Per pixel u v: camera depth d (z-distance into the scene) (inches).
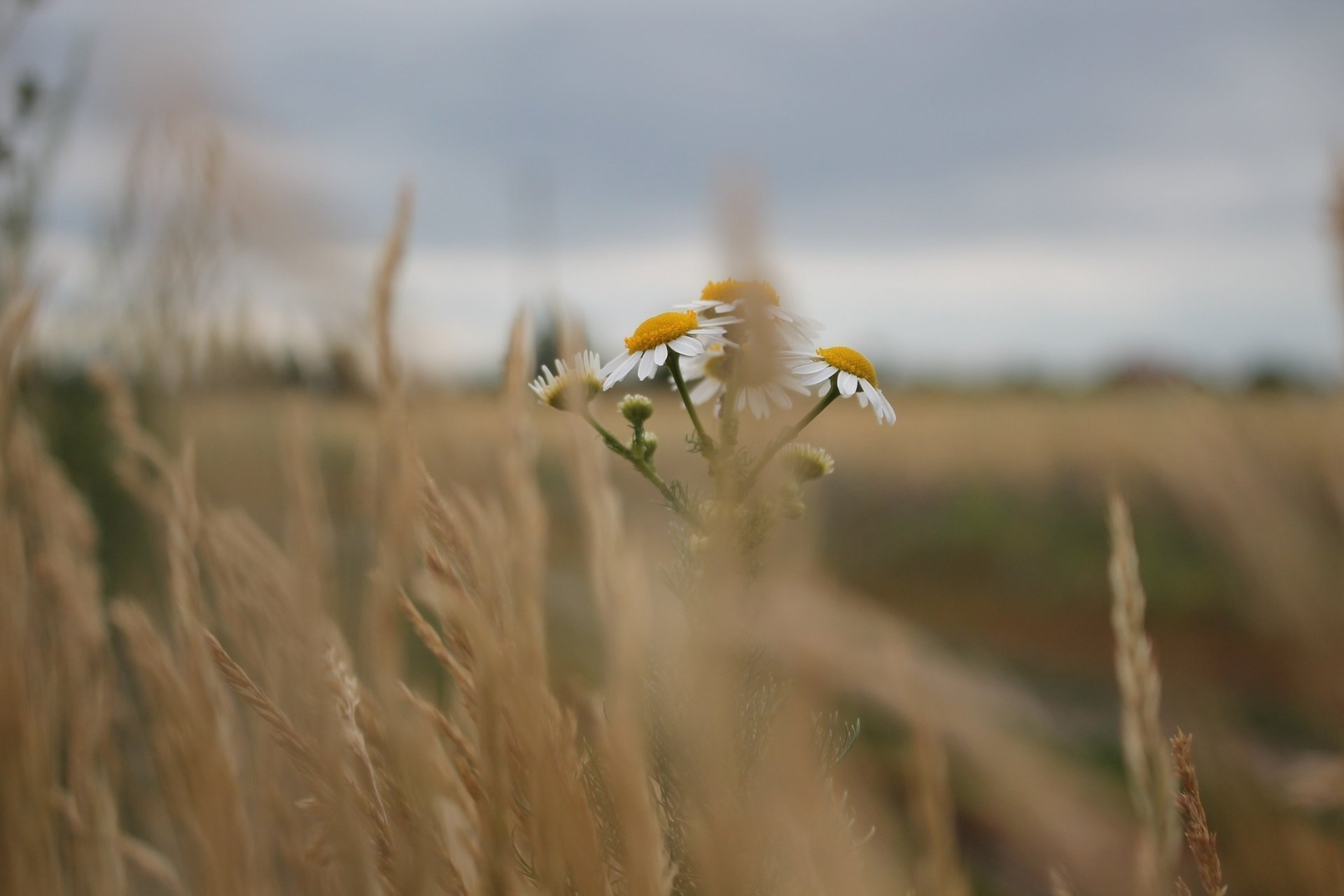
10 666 6.8
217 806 6.4
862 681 6.4
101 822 7.6
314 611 5.8
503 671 5.6
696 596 5.6
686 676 5.2
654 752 5.6
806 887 5.6
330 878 6.2
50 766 7.1
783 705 5.7
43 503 8.3
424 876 5.4
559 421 5.6
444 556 5.7
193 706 6.5
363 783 5.9
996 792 7.7
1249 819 7.9
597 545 5.4
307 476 6.1
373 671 5.4
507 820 5.5
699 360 7.8
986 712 8.1
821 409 7.6
